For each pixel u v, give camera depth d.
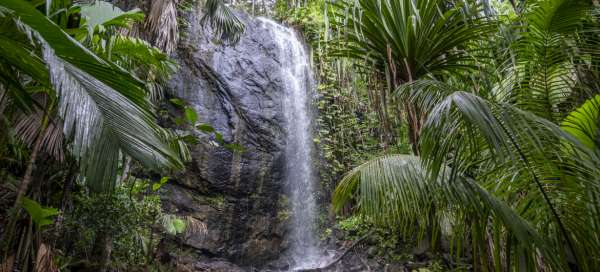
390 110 2.81
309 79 8.43
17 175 2.95
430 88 1.79
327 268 6.22
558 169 1.66
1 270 2.15
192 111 3.26
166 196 5.80
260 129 7.40
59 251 3.18
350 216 7.10
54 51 1.25
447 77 2.61
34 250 2.50
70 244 3.37
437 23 2.29
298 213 7.30
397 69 2.51
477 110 1.42
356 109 7.73
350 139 7.95
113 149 1.26
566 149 1.63
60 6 2.15
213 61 7.30
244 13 8.41
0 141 2.35
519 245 1.73
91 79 1.31
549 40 2.12
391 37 2.35
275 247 6.77
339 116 8.04
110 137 1.26
